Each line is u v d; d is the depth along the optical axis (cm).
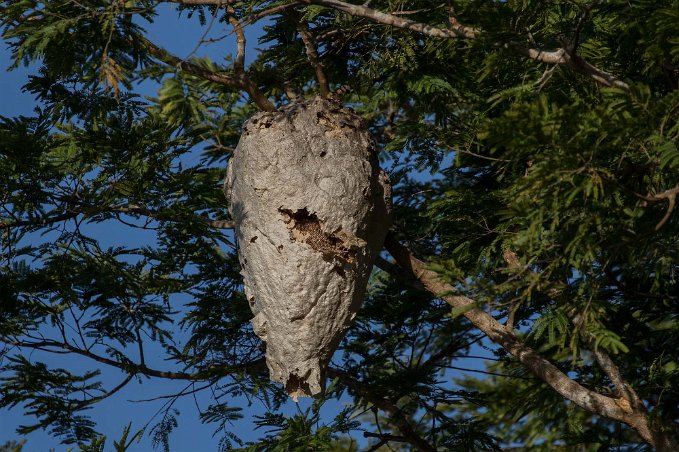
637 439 2022
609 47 1563
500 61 1433
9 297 1823
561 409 1869
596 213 1210
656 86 1590
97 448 1421
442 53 1750
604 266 1278
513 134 1122
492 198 1700
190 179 1858
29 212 1848
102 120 1816
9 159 1756
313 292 1553
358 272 1579
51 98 1805
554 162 1134
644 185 1298
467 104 1858
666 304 1750
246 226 1595
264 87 2048
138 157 1822
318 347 1562
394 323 1977
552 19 1525
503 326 1648
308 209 1564
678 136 1184
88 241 1883
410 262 1656
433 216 1806
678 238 1320
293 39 1980
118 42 1638
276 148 1586
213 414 1864
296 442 1586
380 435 1873
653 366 1669
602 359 1605
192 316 1914
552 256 1284
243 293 1917
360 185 1590
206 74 1731
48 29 1559
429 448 1864
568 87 1516
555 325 1290
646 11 1364
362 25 1828
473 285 1259
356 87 2009
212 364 1925
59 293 1845
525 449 2116
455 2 1588
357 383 1884
